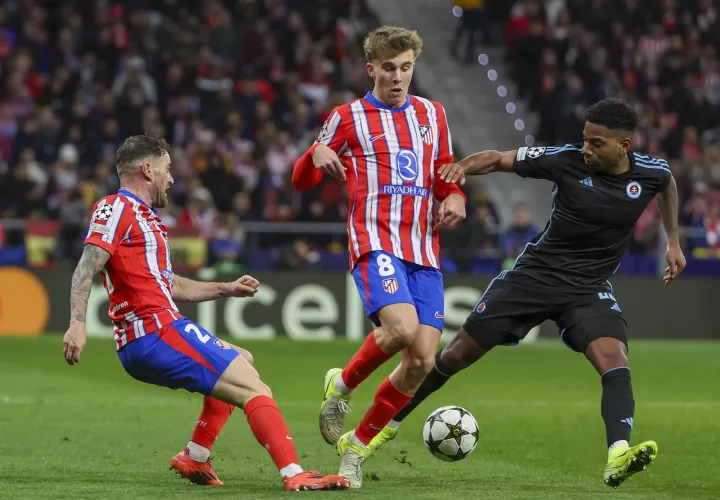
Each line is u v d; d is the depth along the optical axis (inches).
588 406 1339.8
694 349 2263.8
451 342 868.0
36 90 2753.4
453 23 3437.5
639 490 770.8
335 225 2439.7
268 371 1729.8
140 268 729.6
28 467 838.5
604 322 816.3
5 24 2871.6
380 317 756.6
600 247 839.1
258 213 2472.9
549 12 3447.3
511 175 3061.0
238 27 3043.8
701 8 3341.5
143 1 2987.2
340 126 792.9
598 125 800.3
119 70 2861.7
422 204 788.0
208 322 2341.3
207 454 760.3
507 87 3282.5
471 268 2445.9
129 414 1208.8
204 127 2753.4
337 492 710.5
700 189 2785.4
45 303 2305.6
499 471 860.6
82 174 2554.1
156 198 754.8
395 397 770.8
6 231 2325.3
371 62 796.0
